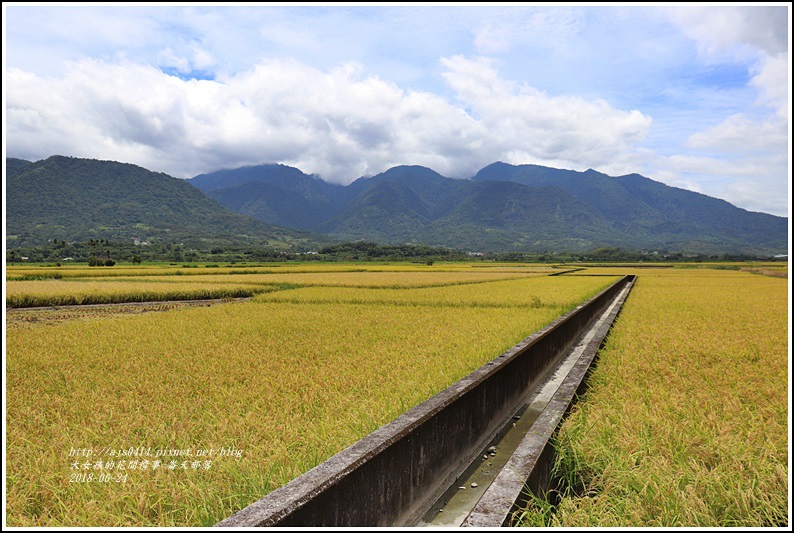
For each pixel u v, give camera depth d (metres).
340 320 13.86
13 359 8.32
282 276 41.72
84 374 7.22
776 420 5.28
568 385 6.44
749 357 9.11
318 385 6.35
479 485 4.40
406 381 6.37
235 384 6.61
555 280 38.28
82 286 27.66
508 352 6.97
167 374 7.19
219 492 3.45
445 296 22.41
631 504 3.54
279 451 3.96
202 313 15.82
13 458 3.99
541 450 3.94
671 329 12.73
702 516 3.38
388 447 3.39
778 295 25.58
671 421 5.20
